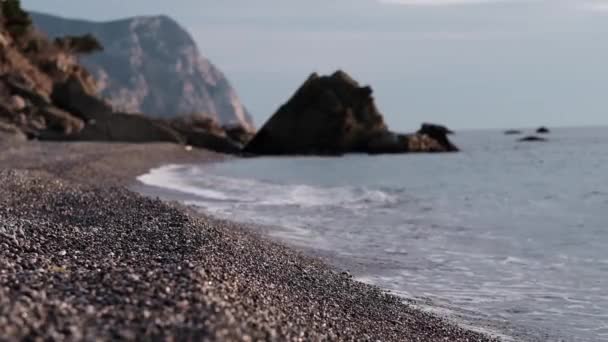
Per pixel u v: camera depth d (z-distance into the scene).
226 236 16.02
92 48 124.00
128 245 12.92
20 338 5.68
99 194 23.27
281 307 9.26
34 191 22.55
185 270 8.90
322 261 16.39
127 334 6.08
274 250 16.20
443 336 10.42
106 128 79.31
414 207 28.88
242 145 97.31
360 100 82.81
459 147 108.75
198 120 101.06
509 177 47.06
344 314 10.59
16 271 9.04
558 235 20.53
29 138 75.38
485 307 12.60
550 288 14.05
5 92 82.75
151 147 67.00
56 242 12.51
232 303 7.92
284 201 31.17
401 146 82.12
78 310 6.75
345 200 31.84
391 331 10.16
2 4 105.50
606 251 17.72
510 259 17.05
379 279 14.83
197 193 34.03
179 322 6.52
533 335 10.91
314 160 70.44
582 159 67.69
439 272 15.59
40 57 109.94
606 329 11.22
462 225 23.20
